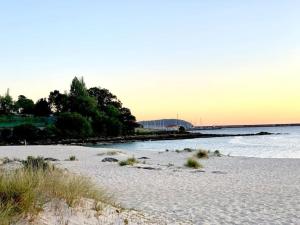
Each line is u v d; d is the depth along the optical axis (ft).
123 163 83.46
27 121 382.83
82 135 357.41
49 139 326.65
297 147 204.23
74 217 23.04
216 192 47.96
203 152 118.83
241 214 34.81
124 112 465.88
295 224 31.12
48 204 23.45
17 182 23.31
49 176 28.09
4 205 21.13
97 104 450.30
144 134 460.55
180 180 59.82
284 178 66.28
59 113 408.87
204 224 30.63
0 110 435.12
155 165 85.92
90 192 28.84
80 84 447.83
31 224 20.53
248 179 63.93
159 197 43.16
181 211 35.50
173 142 323.98
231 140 337.72
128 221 25.43
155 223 27.50
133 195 44.29
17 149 158.30
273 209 37.35
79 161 98.27
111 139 349.41
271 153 162.81
